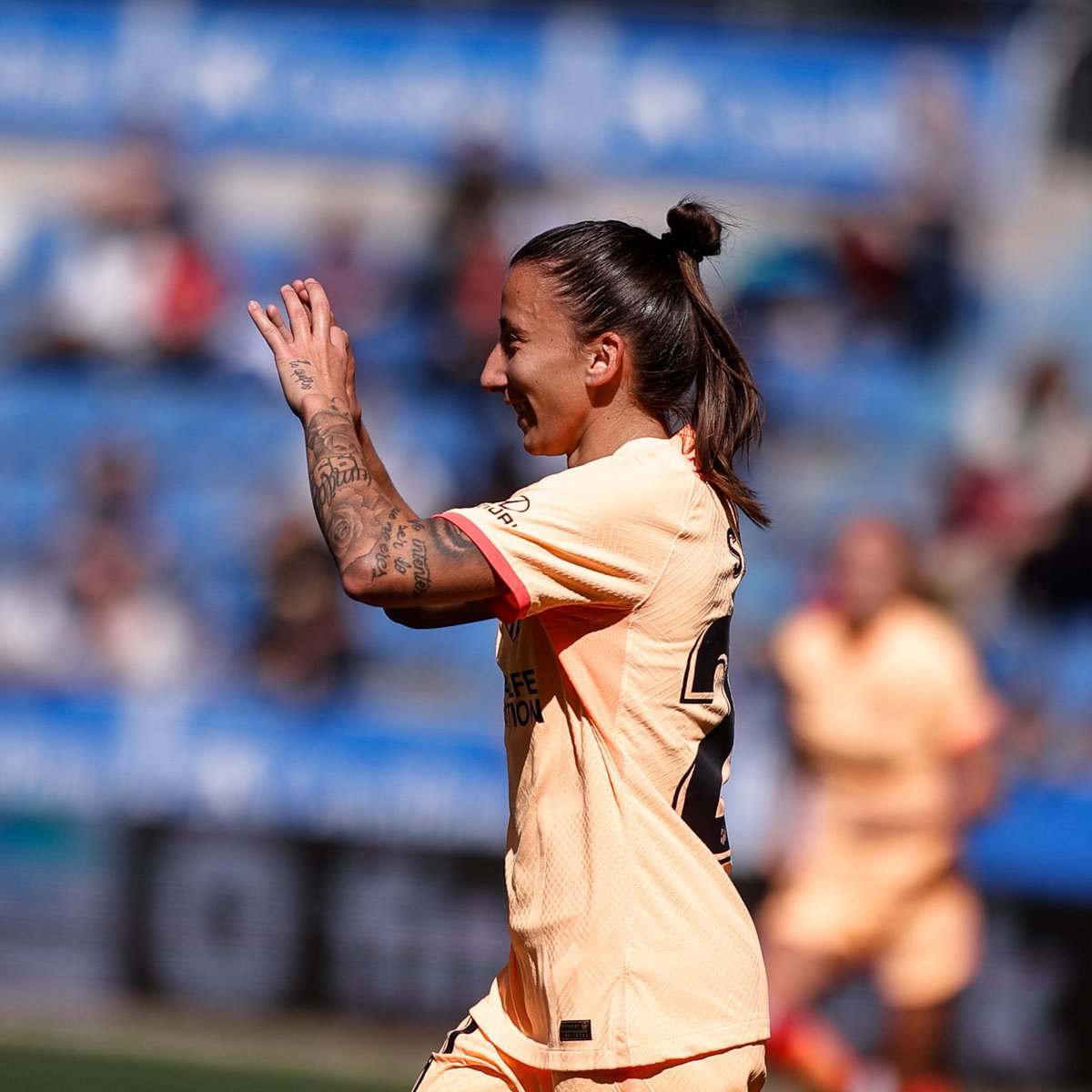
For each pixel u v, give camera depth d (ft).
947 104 95.40
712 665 27.04
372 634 88.94
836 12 95.50
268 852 79.82
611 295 26.99
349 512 25.31
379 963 78.43
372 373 96.68
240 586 92.89
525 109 97.30
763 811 79.71
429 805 79.97
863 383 95.66
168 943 79.36
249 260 98.99
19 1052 69.56
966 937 63.00
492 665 89.25
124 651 89.76
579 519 25.52
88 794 80.89
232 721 82.23
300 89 98.43
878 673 62.69
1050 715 85.10
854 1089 61.77
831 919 62.44
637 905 25.85
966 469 93.30
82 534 94.02
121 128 99.19
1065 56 94.53
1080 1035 75.00
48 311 98.73
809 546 92.99
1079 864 76.07
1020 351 95.30
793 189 96.22
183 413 97.50
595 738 26.27
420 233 98.17
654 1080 25.55
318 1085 66.90
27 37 99.25
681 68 96.48
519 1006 28.48
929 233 95.71
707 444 27.27
